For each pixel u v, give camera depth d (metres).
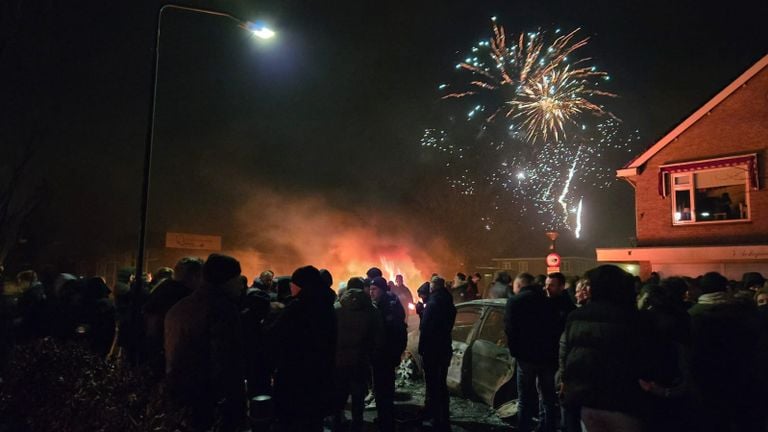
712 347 3.96
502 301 7.43
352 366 5.18
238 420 3.91
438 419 5.89
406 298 10.53
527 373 5.48
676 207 17.09
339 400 4.98
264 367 5.54
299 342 3.84
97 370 3.43
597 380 3.27
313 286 4.03
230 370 3.75
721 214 16.28
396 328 5.91
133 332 5.20
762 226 15.38
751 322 3.99
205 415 3.62
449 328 6.09
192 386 3.58
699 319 4.07
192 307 3.69
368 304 5.36
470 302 7.82
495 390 6.59
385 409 5.59
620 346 3.26
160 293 4.42
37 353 3.46
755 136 15.74
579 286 5.56
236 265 3.95
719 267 15.96
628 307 3.39
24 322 5.21
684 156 17.03
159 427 3.01
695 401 3.69
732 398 3.89
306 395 3.80
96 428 2.91
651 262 17.14
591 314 3.42
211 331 3.67
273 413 3.67
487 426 6.23
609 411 3.24
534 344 5.38
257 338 5.41
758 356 3.91
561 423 5.66
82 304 5.34
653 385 3.27
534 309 5.44
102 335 5.36
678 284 5.12
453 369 7.39
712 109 16.59
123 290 6.57
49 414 3.03
